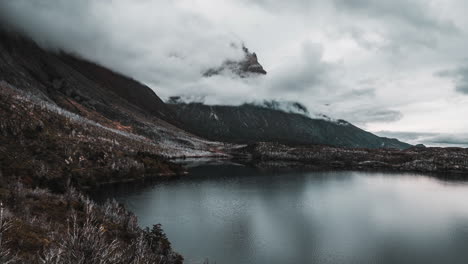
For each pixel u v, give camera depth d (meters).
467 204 134.50
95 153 173.62
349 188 174.00
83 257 15.92
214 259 68.38
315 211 117.62
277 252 74.81
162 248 55.81
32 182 87.06
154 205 115.19
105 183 151.50
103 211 65.56
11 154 120.25
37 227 33.75
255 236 85.44
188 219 99.19
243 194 146.00
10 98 195.75
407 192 165.12
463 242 84.88
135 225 63.53
